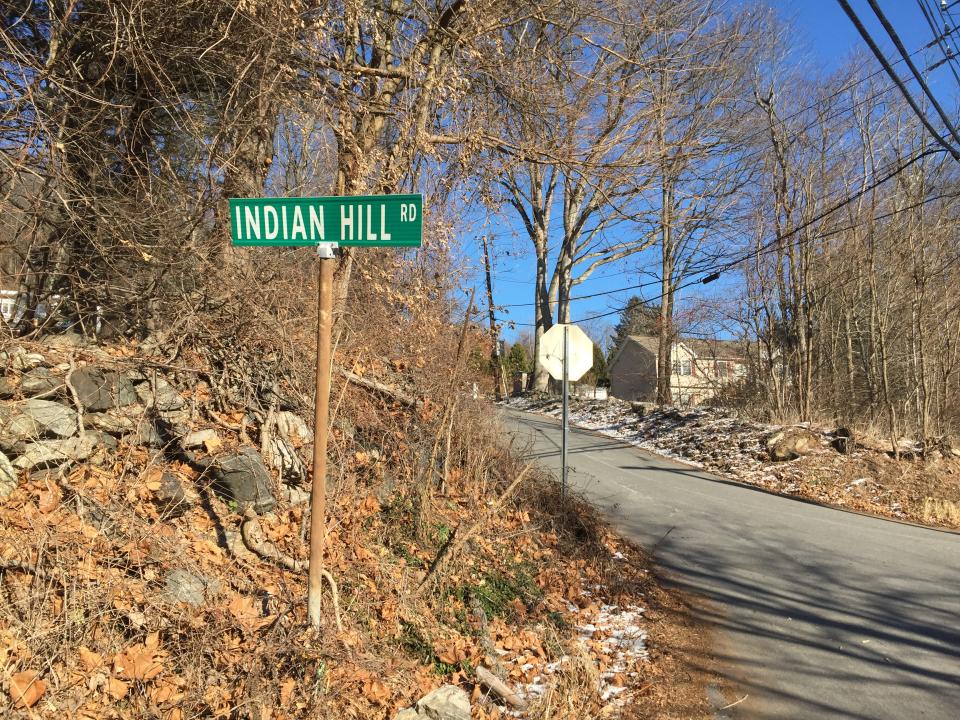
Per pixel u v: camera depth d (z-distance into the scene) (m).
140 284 5.85
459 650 4.62
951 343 20.59
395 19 8.62
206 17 6.15
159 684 3.28
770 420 19.44
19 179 4.95
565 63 9.27
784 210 22.05
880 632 5.97
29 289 5.46
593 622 6.05
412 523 6.14
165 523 4.27
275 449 5.57
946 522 12.04
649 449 19.22
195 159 6.32
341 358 7.15
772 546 9.15
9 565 3.37
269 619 3.80
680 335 29.44
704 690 4.75
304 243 3.59
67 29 5.62
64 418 4.37
